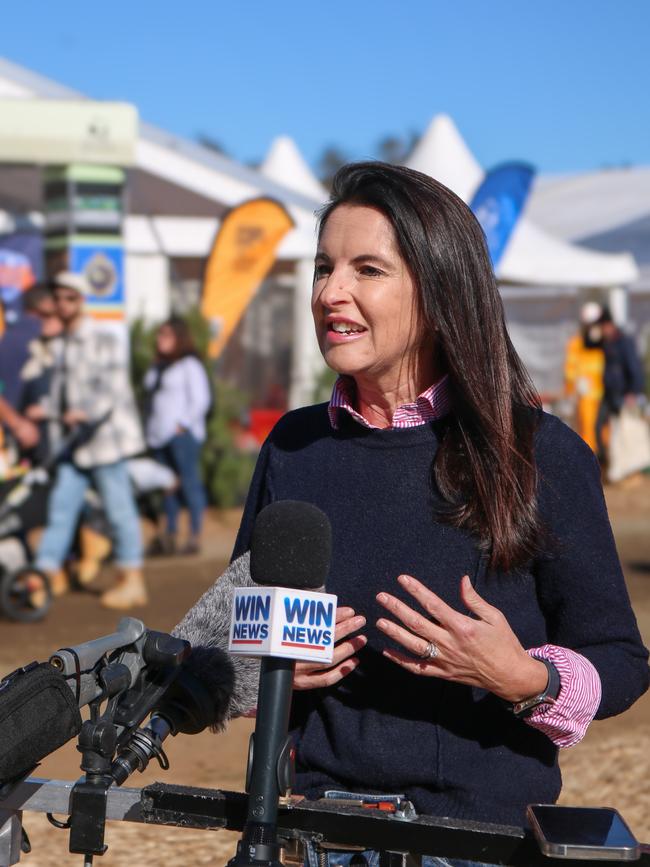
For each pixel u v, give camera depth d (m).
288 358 21.27
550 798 1.79
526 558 1.74
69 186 10.03
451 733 1.76
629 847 1.41
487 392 1.76
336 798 1.76
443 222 1.76
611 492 13.66
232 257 11.88
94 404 7.33
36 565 7.30
